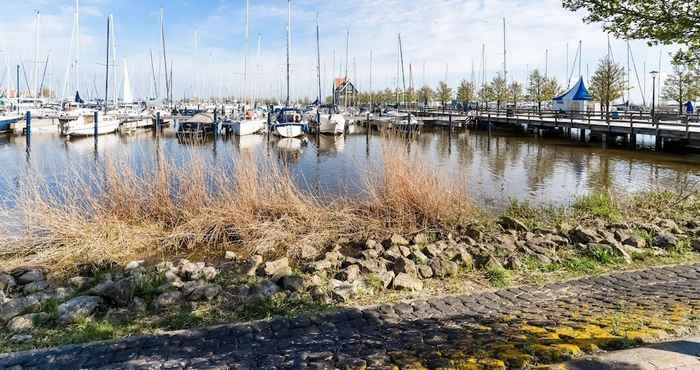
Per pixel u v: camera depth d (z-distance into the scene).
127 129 38.44
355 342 4.29
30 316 5.11
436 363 3.74
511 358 3.68
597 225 9.34
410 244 8.60
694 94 38.94
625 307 4.89
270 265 6.83
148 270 6.77
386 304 5.35
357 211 9.69
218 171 10.77
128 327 4.93
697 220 9.48
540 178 18.98
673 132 25.77
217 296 5.76
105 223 8.70
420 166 10.35
